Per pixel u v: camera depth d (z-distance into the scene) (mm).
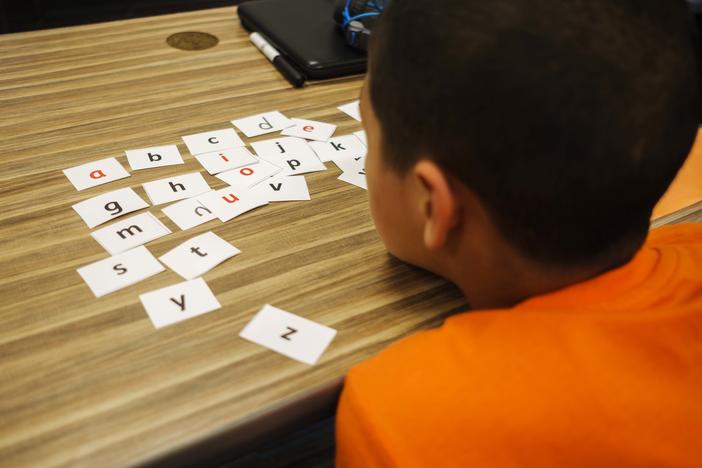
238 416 526
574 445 444
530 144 426
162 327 601
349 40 1091
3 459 482
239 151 859
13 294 622
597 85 408
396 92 480
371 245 719
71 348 574
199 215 741
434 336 521
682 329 482
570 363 458
